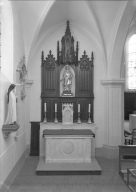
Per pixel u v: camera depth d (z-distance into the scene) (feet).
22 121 30.12
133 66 57.26
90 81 34.12
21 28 28.99
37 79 33.96
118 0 27.27
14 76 24.36
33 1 26.53
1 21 22.59
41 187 22.53
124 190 21.98
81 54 34.32
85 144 28.55
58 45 33.83
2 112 20.03
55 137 28.27
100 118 34.17
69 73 33.96
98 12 29.78
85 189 22.18
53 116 34.04
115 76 33.14
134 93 58.75
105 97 33.86
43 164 27.84
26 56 31.78
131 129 42.32
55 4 27.96
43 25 30.86
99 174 26.05
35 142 33.58
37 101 33.91
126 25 29.68
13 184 23.12
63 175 25.88
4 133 20.30
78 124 33.01
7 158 21.59
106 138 33.47
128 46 56.90
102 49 33.12
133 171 21.95
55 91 34.17
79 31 34.27
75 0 28.37
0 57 21.12
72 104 33.35
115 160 31.81
